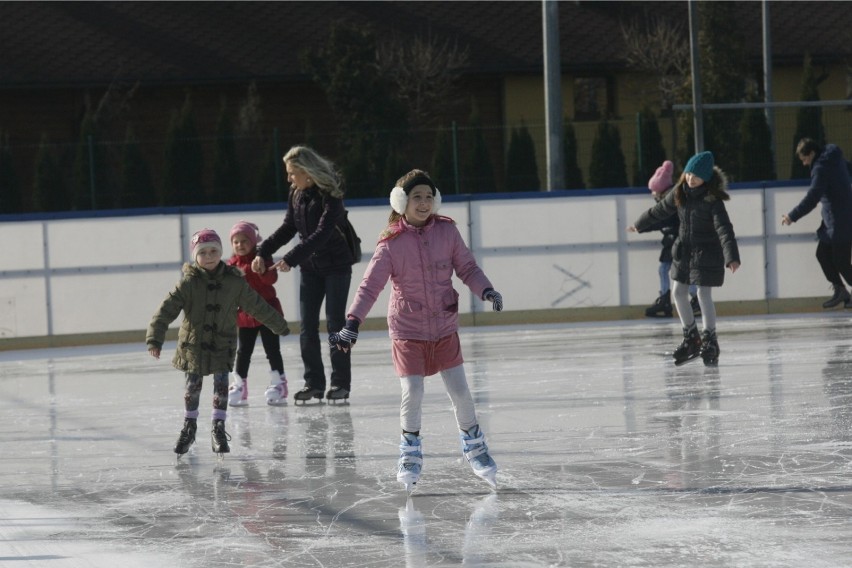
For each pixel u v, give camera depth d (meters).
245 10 44.62
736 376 13.12
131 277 20.75
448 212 21.05
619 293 21.25
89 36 42.09
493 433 10.27
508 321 21.14
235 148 33.03
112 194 32.03
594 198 21.14
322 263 12.40
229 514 7.69
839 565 6.05
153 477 8.99
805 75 35.16
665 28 43.59
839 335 16.84
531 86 42.78
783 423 10.14
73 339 20.66
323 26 44.25
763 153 32.44
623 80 43.41
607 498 7.70
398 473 8.06
